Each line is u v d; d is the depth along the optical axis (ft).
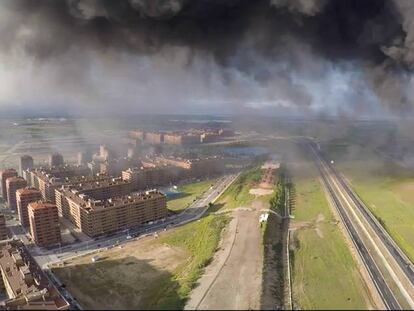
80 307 272.92
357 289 280.31
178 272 319.47
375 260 329.52
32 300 246.47
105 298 284.41
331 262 322.14
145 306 272.51
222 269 301.22
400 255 344.28
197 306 254.47
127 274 321.11
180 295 273.54
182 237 395.96
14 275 282.97
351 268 312.50
